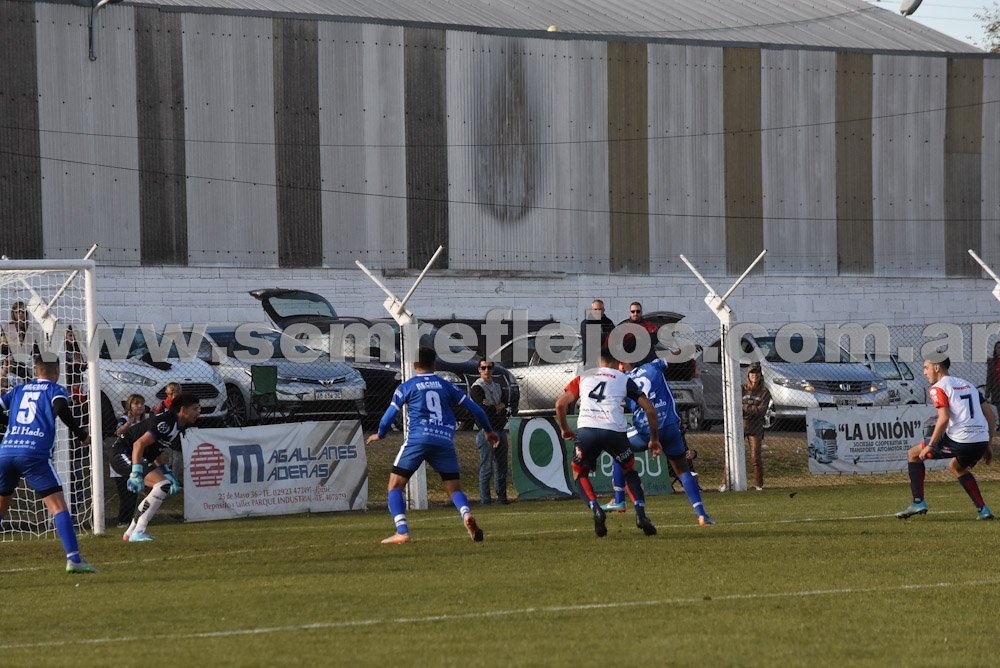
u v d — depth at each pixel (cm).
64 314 6525
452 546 4319
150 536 4938
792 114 13225
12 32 10538
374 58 11762
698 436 7988
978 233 13850
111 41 10894
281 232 11431
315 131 11562
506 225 12231
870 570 3584
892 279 13488
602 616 2873
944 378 5025
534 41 12325
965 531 4591
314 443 6131
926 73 13662
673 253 12812
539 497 6594
